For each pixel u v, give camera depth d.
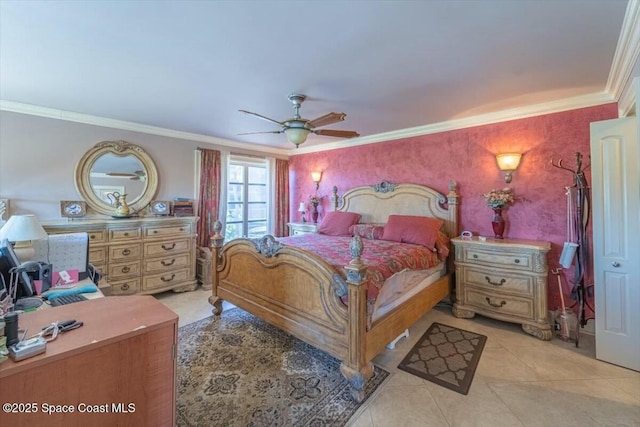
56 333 1.09
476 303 3.15
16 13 1.55
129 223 3.58
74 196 3.48
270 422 1.71
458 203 3.65
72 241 2.41
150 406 1.21
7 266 1.68
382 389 2.02
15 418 0.91
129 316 1.28
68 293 1.86
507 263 2.94
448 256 3.60
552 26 1.67
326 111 3.25
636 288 2.24
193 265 4.22
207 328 2.94
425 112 3.29
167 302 3.70
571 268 2.92
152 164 4.07
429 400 1.91
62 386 0.99
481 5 1.49
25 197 3.17
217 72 2.29
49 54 2.02
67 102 3.03
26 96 2.87
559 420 1.73
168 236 3.94
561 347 2.60
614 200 2.33
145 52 1.99
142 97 2.87
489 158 3.43
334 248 3.12
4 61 2.12
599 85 2.53
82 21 1.63
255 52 1.98
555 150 2.99
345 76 2.35
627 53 1.87
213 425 1.68
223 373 2.18
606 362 2.35
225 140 4.86
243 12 1.55
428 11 1.53
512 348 2.58
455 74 2.31
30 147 3.18
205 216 4.60
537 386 2.05
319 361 2.35
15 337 0.98
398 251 2.89
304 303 2.28
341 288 1.99
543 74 2.31
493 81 2.45
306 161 5.57
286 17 1.59
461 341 2.71
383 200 4.34
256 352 2.48
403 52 1.97
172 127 4.06
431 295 3.06
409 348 2.58
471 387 2.04
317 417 1.75
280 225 5.70
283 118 3.54
